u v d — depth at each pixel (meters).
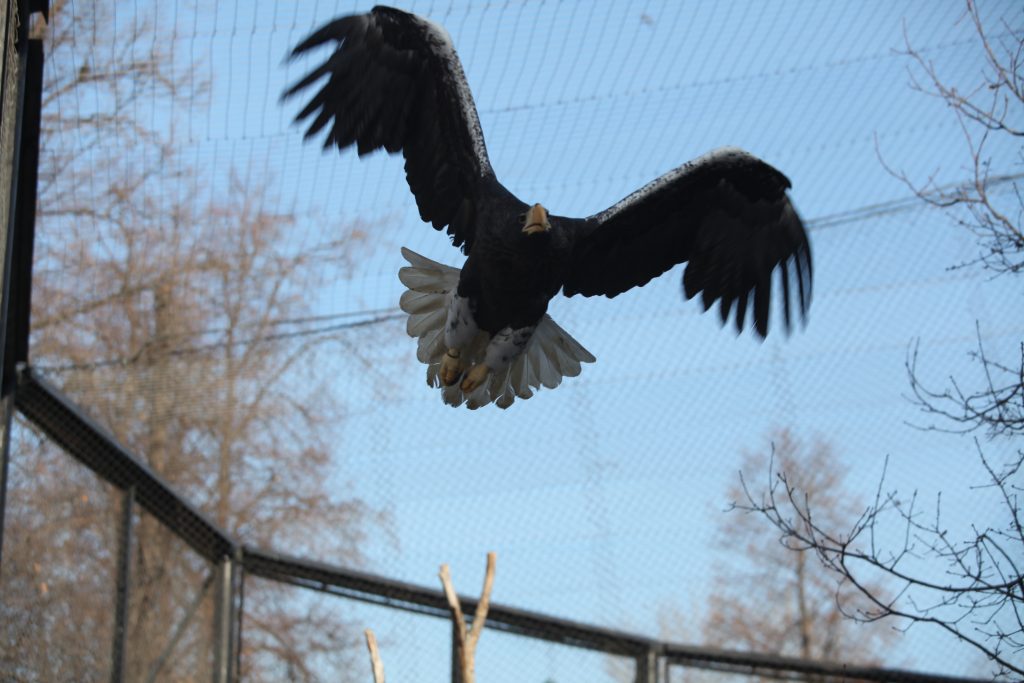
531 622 9.86
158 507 9.66
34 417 8.99
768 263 6.90
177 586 9.69
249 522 11.65
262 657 10.40
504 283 6.28
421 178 6.61
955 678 9.52
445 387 6.67
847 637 11.46
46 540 9.20
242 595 9.90
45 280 11.27
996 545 5.82
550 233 6.23
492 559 7.75
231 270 11.63
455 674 9.69
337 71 6.46
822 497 10.80
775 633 11.36
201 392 11.59
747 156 6.76
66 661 9.00
